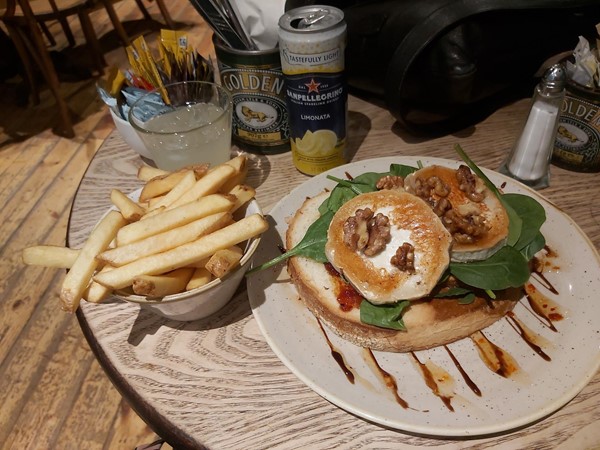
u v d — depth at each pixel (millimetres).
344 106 378
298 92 360
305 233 327
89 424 552
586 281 294
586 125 366
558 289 295
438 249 269
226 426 257
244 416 261
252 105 411
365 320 264
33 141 977
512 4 365
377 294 265
